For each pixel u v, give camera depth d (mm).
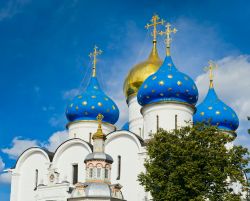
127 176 58250
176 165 42094
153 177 42719
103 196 48719
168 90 59875
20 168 65188
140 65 71875
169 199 40844
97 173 51094
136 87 70438
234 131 71250
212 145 43031
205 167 41594
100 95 69312
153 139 45406
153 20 76312
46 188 58125
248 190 42750
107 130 68000
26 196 63500
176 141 43312
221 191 41500
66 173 61969
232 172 41500
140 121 68875
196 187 40438
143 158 57375
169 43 64688
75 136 67312
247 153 43250
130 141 59625
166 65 62719
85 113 67625
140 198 56250
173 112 59531
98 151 52875
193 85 61219
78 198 49156
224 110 71312
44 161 63812
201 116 71125
